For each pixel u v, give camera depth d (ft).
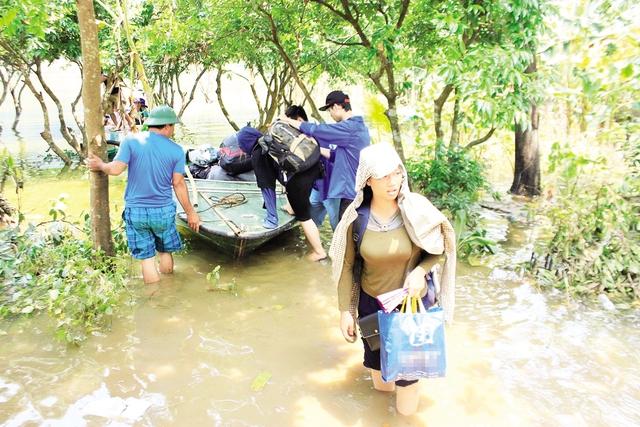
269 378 11.63
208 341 13.14
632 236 17.31
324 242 20.99
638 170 17.08
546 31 21.48
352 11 26.43
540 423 10.14
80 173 32.24
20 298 15.19
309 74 40.75
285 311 14.85
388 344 8.63
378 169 8.41
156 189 15.69
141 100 37.47
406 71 30.78
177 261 18.49
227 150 22.74
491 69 18.15
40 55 32.83
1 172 27.68
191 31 28.99
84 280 14.17
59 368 11.84
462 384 11.34
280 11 25.66
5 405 10.50
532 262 17.46
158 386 11.26
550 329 13.64
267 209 18.42
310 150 16.94
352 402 10.81
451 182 23.77
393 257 8.98
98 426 9.98
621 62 18.24
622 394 10.97
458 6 19.74
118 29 22.07
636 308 14.73
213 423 10.13
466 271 17.44
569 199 17.17
